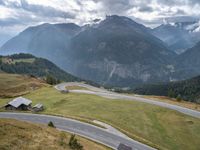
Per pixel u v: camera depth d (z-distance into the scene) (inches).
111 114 4279.0
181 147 3368.6
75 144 2114.9
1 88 7593.5
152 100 5738.2
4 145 1700.3
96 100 5329.7
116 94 6584.6
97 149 2390.5
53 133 2377.0
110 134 3284.9
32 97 6013.8
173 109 4810.5
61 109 4670.3
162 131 3747.5
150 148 2977.4
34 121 3732.8
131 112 4451.3
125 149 2615.7
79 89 7519.7
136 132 3599.9
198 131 3831.2
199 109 4997.5
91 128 3462.1
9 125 2212.1
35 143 1889.8
